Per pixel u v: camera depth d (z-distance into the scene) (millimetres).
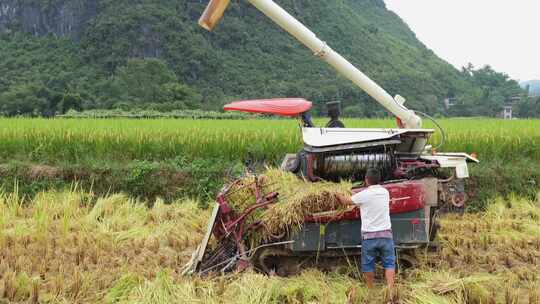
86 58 87312
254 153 11500
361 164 6316
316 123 18188
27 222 8391
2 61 90750
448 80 96688
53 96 62406
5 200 9859
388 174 6402
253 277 5672
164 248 7469
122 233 7883
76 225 8391
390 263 5652
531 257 6992
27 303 5496
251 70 85375
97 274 6191
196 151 11789
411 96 80500
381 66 95938
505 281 6188
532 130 13656
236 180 6508
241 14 98438
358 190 6047
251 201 6312
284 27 6590
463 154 7098
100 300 5617
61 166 11023
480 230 8469
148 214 9227
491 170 10773
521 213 9617
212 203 9914
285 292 5543
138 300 5320
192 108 59531
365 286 5902
